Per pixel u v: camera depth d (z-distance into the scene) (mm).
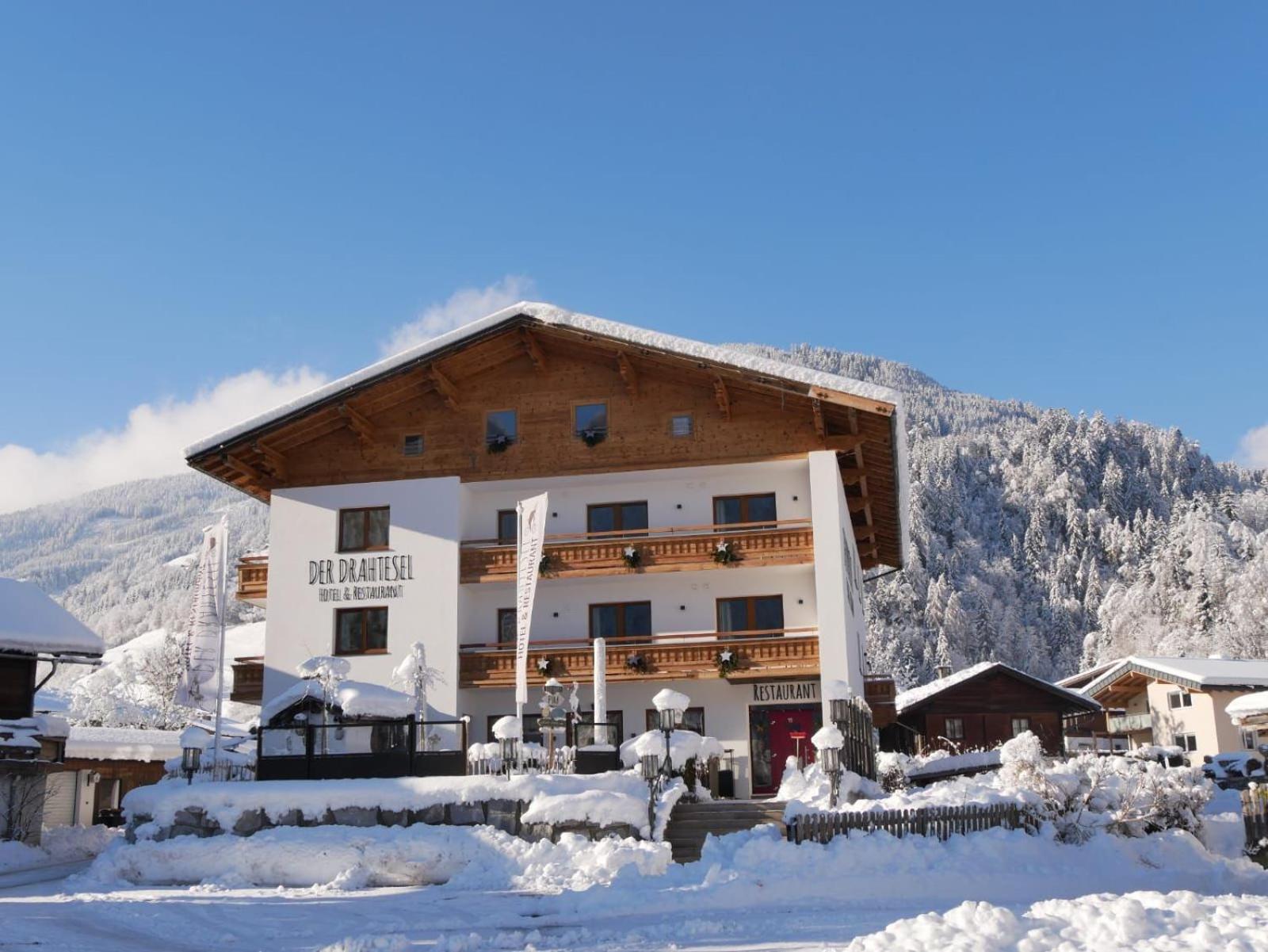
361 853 22891
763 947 13234
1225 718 60875
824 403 32562
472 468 35156
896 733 56906
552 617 35562
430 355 33844
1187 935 11109
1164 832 22875
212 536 29938
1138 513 151875
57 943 14898
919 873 19219
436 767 25859
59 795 43750
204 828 24844
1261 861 21594
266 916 17688
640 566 33844
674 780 26141
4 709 33531
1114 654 110125
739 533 33531
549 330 33625
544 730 29078
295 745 27234
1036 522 162125
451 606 34312
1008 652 136000
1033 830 21906
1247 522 151875
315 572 35188
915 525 153250
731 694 34344
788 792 27406
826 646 32188
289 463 36188
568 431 34844
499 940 14234
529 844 22969
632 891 18438
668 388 34594
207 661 29125
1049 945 11289
